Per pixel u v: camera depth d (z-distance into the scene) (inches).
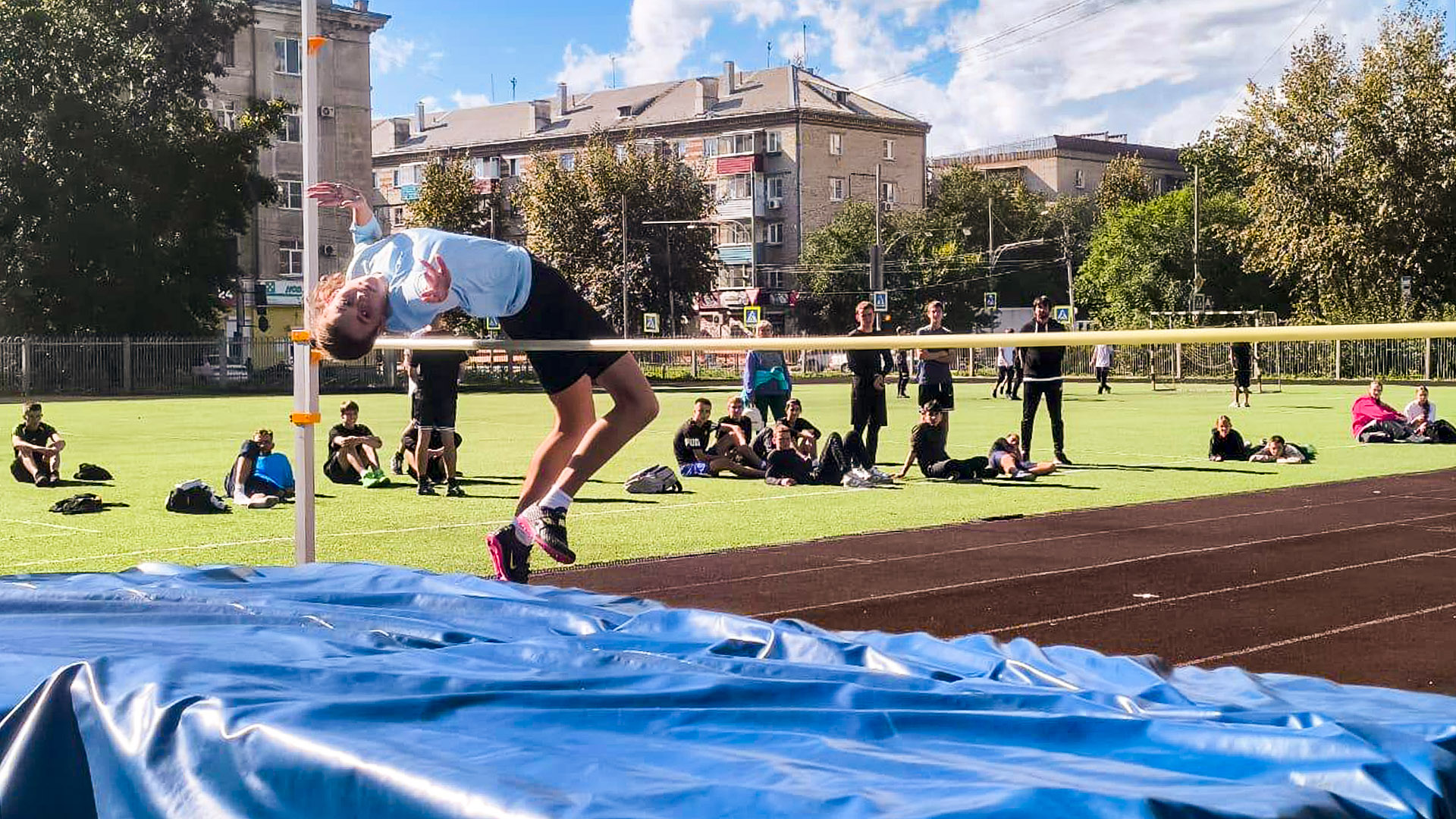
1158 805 69.0
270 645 124.1
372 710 93.0
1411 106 1451.8
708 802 73.7
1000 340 179.8
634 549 326.3
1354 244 1502.2
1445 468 544.4
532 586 170.4
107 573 179.8
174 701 96.9
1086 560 303.4
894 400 1208.2
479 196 2297.0
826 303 2613.2
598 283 2171.5
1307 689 116.1
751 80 3031.5
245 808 87.6
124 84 1493.6
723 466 521.0
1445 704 106.2
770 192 2898.6
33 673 110.5
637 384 190.9
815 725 93.4
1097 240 2741.1
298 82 2078.0
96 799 99.0
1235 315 1705.2
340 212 2111.2
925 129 3063.5
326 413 995.9
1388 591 260.8
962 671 124.9
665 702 99.0
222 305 1657.2
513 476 529.7
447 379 459.5
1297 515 385.7
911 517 389.1
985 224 3090.6
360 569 180.9
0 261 1428.4
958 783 76.2
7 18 1409.9
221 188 1526.8
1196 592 261.4
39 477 476.7
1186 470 538.9
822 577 282.0
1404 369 1521.9
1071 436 733.3
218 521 382.3
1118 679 117.4
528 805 73.6
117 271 1454.2
